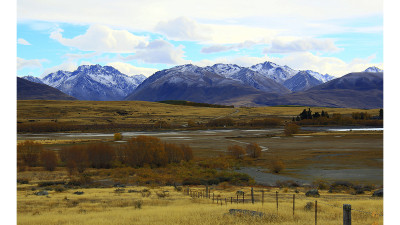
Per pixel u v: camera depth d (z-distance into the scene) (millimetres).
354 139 131000
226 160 89062
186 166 84688
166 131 184500
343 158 90062
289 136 148750
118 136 141125
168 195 41125
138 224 22000
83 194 43031
